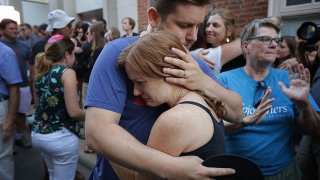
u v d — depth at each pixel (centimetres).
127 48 89
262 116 132
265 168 151
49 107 210
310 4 292
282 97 154
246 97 154
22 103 396
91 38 416
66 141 216
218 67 170
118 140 80
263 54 151
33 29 776
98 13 702
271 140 151
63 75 204
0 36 408
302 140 199
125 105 93
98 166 111
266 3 327
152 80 81
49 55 215
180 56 83
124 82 91
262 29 152
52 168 229
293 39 244
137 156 76
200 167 73
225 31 197
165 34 86
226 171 75
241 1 348
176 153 75
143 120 92
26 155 380
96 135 83
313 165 194
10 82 249
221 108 89
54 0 774
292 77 147
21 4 1009
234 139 153
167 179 74
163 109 93
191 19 91
